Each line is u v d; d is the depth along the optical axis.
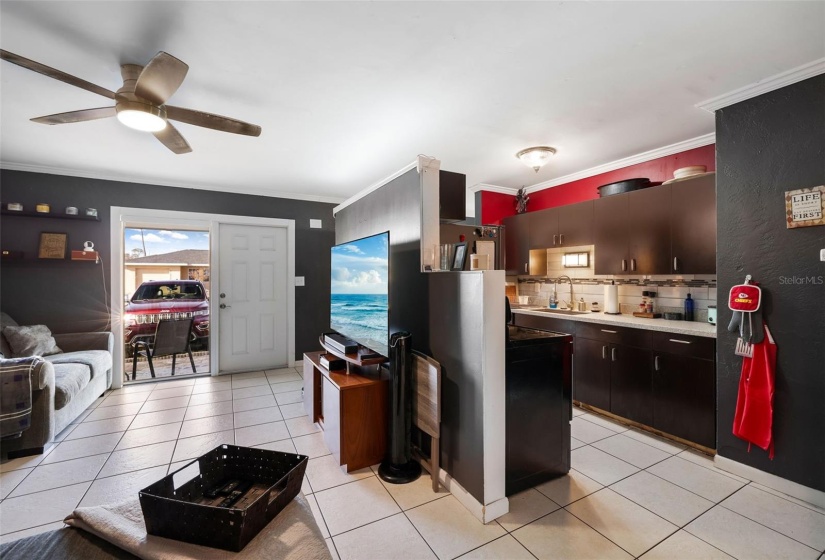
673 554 1.65
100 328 3.95
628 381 3.02
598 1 1.53
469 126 2.78
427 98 2.35
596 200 3.65
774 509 1.96
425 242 2.44
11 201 3.64
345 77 2.10
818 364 1.98
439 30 1.71
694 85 2.20
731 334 2.31
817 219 1.96
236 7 1.55
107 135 2.91
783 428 2.10
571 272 4.23
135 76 1.96
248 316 4.73
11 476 2.26
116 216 4.02
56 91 2.22
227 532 0.89
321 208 5.10
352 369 2.75
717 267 2.38
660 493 2.11
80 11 1.56
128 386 4.10
